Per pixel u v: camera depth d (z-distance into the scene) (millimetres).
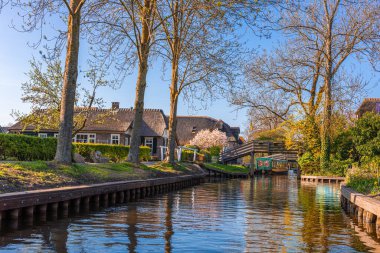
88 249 8203
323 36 38688
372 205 11781
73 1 17469
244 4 17469
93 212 13641
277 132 55281
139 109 24375
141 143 53469
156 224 11414
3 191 11195
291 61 40625
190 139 69500
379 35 36062
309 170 41656
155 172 24516
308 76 41188
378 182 16219
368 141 28312
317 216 14328
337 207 17406
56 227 10445
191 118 73062
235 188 28344
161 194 22094
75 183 15164
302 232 10930
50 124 25594
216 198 20266
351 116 41625
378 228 11531
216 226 11422
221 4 17812
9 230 9828
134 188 18672
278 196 22406
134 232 10109
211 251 8414
